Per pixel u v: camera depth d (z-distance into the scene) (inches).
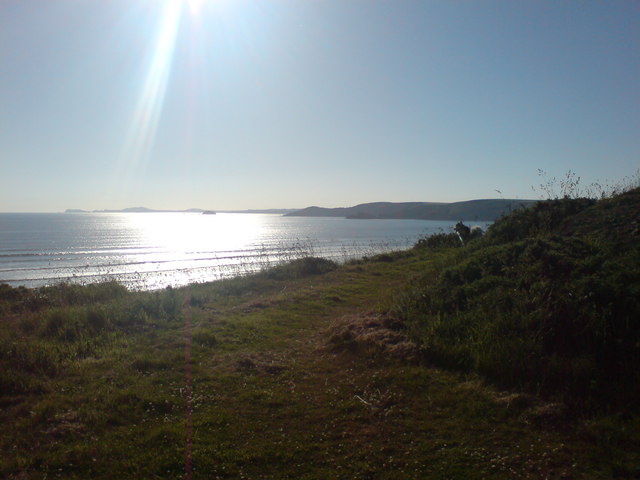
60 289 480.1
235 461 147.2
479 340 222.4
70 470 141.7
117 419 175.8
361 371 223.5
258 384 212.1
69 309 344.8
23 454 149.1
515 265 288.8
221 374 224.5
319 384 211.6
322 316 350.0
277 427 170.2
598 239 290.0
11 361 230.7
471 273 305.9
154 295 408.5
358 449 153.6
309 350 264.7
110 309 350.6
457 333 239.8
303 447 155.4
